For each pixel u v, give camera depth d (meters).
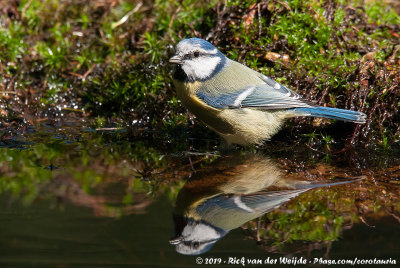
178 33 11.95
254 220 7.06
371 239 6.44
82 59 12.02
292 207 7.38
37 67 12.10
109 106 11.65
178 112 11.16
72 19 12.93
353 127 10.36
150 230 6.70
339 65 10.83
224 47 11.59
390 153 9.80
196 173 8.80
